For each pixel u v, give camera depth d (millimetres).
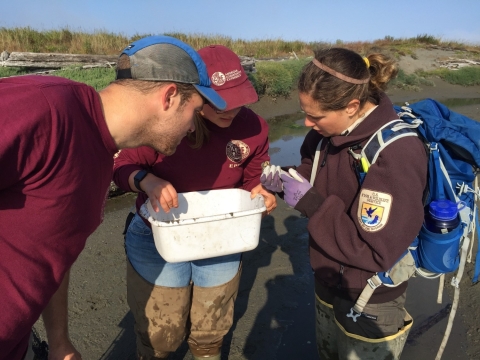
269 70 12398
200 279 2256
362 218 1741
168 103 1412
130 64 1376
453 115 1927
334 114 1816
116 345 2943
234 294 2391
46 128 1127
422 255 1865
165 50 1398
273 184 2057
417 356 2850
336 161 1976
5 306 1243
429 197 1863
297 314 3326
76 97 1253
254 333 3123
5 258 1221
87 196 1330
